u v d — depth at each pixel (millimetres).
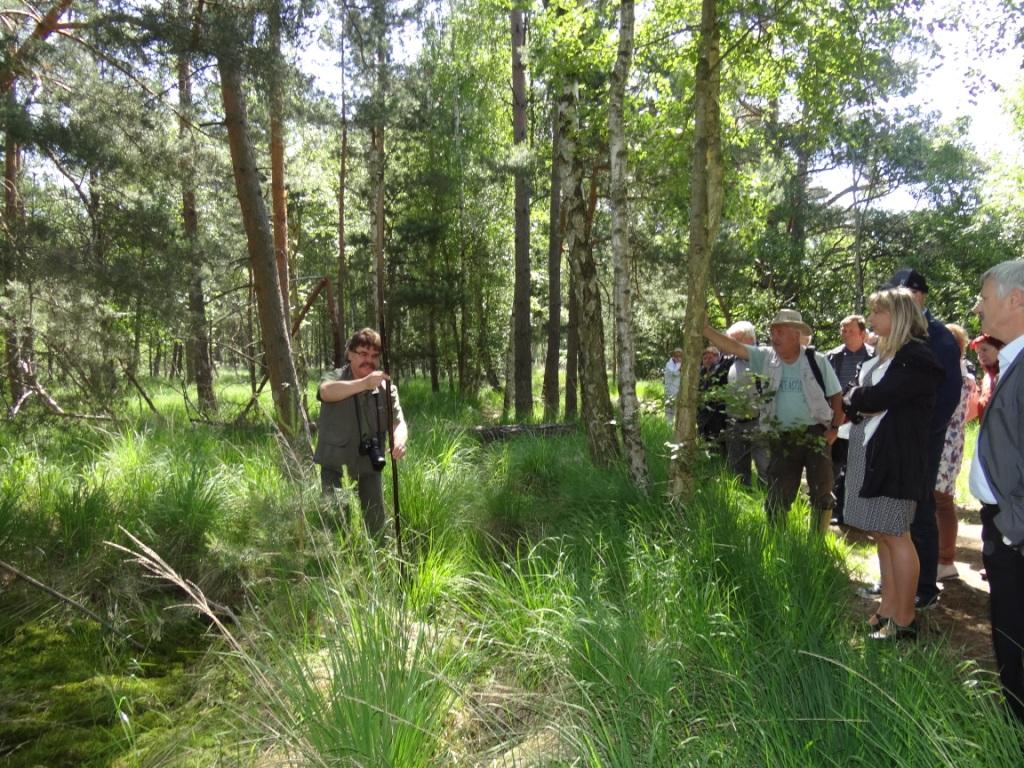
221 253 8742
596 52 7012
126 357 7172
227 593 4688
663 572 4074
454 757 2682
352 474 4965
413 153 19781
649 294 17188
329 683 2803
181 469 6297
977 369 12555
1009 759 2408
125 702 3457
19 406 6766
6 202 8148
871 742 2420
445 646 3381
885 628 3975
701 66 5336
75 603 3967
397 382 23969
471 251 22109
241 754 2840
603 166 8281
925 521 4551
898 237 24156
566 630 3447
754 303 21781
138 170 7570
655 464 7156
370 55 7574
